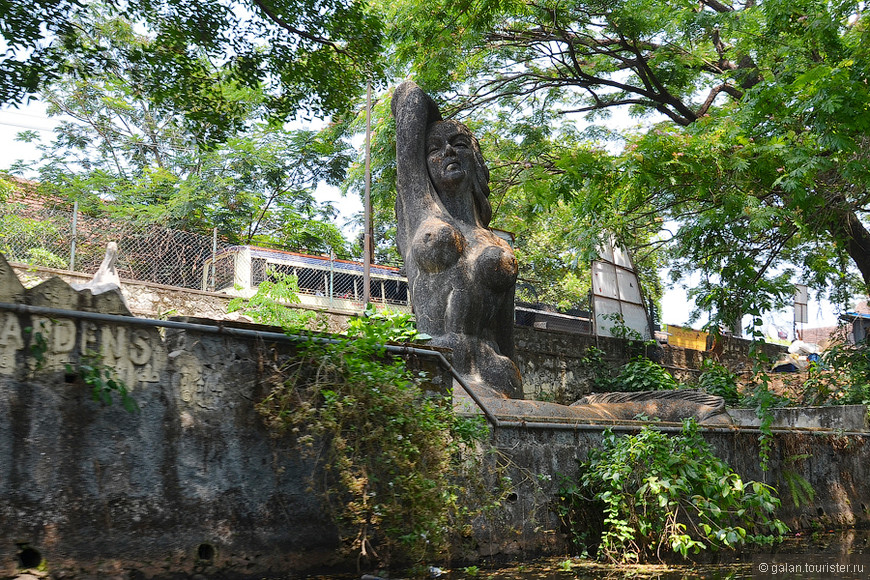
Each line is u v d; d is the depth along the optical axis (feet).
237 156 74.13
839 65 32.27
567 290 84.17
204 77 29.43
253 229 73.77
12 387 13.35
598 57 54.24
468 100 54.90
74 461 13.79
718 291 36.29
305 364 17.07
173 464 14.96
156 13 27.86
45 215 38.11
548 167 52.11
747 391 46.78
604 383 48.55
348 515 16.69
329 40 29.84
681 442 22.90
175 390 15.24
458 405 21.30
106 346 14.49
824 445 32.48
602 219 40.27
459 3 44.29
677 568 20.02
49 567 13.16
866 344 45.11
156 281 40.19
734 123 35.27
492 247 30.42
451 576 17.85
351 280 54.08
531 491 21.49
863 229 43.29
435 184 32.40
